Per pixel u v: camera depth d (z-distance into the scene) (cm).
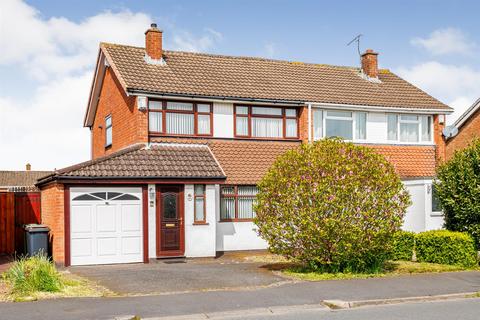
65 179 1709
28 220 2106
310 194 1455
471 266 1658
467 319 1030
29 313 1042
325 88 2469
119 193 1797
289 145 2278
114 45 2314
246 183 2161
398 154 2489
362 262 1515
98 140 2658
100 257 1762
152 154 1944
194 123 2122
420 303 1195
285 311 1102
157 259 1822
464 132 2780
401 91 2644
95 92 2605
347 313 1086
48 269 1290
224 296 1212
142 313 1054
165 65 2275
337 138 1622
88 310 1070
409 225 2247
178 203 1870
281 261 1802
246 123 2222
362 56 2747
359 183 1462
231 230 2119
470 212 1741
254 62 2564
